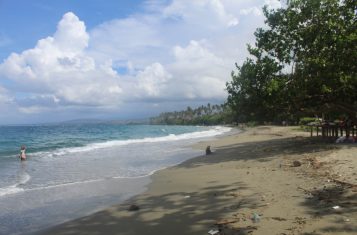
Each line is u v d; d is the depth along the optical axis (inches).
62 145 1465.3
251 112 1034.7
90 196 461.1
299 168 526.9
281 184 432.1
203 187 465.1
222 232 281.3
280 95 873.5
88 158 930.7
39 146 1414.9
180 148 1194.0
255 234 269.7
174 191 458.9
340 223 277.1
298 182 431.8
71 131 3250.5
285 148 846.5
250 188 429.1
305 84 828.6
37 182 566.6
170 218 335.6
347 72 797.9
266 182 454.0
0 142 1672.0
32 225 343.6
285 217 303.1
